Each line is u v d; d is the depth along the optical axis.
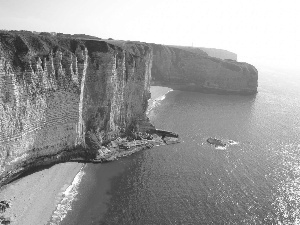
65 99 64.50
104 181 62.38
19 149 56.28
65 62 63.94
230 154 79.69
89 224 48.91
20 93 54.44
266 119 116.69
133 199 56.72
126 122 86.69
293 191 61.81
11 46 54.25
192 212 53.69
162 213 53.00
